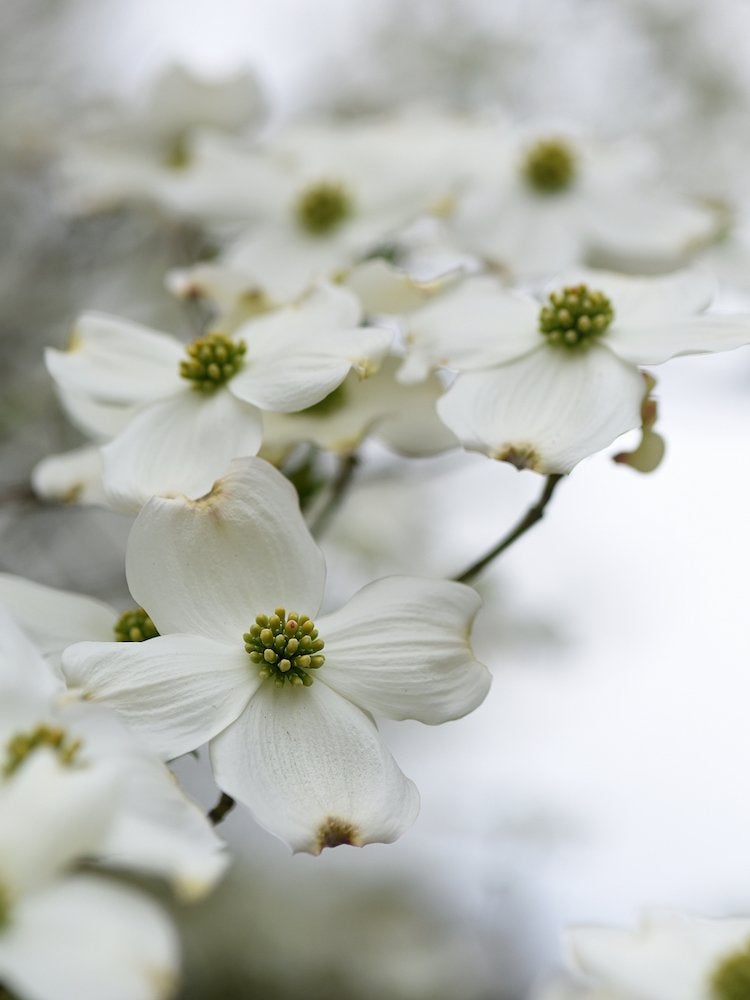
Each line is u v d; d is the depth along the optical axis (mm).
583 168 775
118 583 841
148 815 486
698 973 532
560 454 571
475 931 889
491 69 1048
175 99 819
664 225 769
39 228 930
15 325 897
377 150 770
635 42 1089
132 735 503
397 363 611
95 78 1026
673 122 1057
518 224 761
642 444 590
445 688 540
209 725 530
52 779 478
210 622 544
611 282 617
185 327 882
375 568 907
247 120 831
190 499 549
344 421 602
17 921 469
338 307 601
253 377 586
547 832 874
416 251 762
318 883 976
